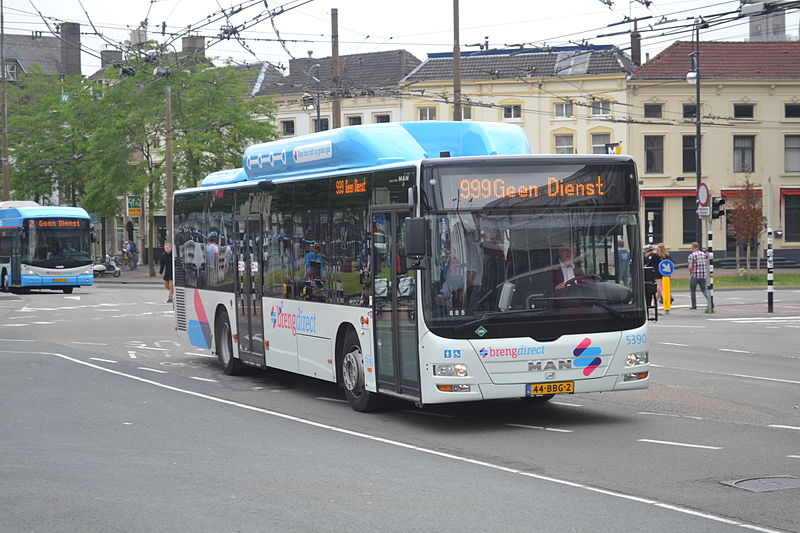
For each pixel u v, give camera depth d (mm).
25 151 67812
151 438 11859
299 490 9047
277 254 16031
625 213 12414
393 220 12578
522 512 8148
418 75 65562
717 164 62094
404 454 10812
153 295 44656
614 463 10164
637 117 61875
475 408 14125
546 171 12164
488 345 11852
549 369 12016
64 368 19297
